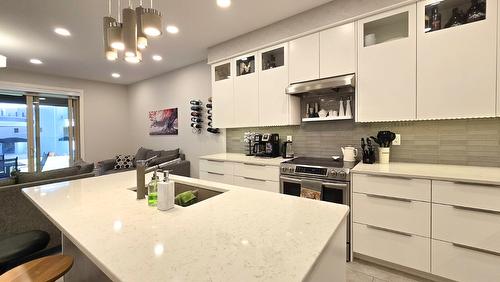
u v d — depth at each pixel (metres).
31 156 4.95
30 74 4.79
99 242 0.86
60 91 5.19
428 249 1.84
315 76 2.65
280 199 1.34
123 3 2.37
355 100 2.41
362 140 2.48
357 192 2.14
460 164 2.16
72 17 2.62
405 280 1.92
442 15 2.09
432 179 1.79
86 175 2.85
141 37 1.29
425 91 2.05
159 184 1.19
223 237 0.88
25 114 4.88
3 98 4.66
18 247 1.54
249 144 3.58
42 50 3.61
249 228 0.96
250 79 3.25
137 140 6.05
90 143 5.63
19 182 2.43
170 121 5.14
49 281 1.02
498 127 2.00
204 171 3.52
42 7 2.40
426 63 2.04
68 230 0.96
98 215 1.13
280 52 3.13
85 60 4.12
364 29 2.39
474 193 1.66
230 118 3.51
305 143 3.11
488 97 1.81
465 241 1.70
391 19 2.29
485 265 1.65
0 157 4.71
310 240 0.86
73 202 1.33
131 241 0.86
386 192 1.99
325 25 2.52
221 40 3.40
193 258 0.74
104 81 5.84
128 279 0.64
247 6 2.52
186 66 4.71
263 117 3.13
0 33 3.00
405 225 1.92
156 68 4.80
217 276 0.65
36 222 2.40
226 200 1.32
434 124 2.27
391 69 2.20
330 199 2.31
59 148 5.32
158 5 2.44
